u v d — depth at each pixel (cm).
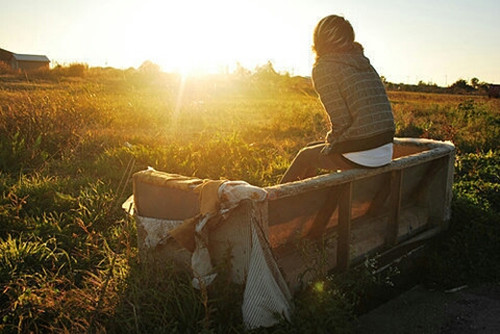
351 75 345
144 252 358
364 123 347
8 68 3234
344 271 364
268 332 293
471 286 423
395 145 523
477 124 1224
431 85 6116
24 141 768
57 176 643
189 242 308
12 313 318
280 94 2569
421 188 488
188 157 716
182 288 314
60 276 378
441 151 457
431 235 466
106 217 484
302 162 393
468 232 484
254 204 291
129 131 1040
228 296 303
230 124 1234
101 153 788
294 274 333
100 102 1210
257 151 795
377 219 428
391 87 5756
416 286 428
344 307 324
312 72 356
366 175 362
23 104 919
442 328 352
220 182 305
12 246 398
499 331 349
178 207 338
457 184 624
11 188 556
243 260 302
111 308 308
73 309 315
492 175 675
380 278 393
